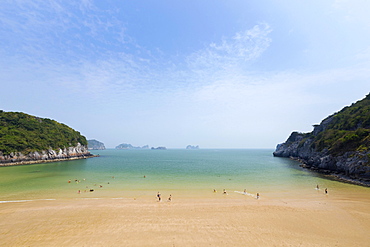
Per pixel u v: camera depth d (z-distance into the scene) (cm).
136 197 3002
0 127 10181
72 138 13700
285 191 3453
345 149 5369
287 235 1622
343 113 8700
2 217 2050
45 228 1767
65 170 6512
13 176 5216
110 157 14912
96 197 3006
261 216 2092
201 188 3650
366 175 4206
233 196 3080
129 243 1478
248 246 1428
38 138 10825
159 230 1719
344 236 1614
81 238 1565
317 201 2769
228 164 8756
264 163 9256
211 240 1522
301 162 9412
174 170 6425
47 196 3073
